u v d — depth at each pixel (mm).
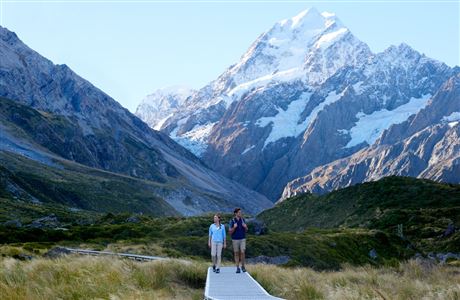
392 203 169125
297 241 93438
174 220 119625
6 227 91500
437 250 124312
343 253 97375
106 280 22000
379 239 110625
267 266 35125
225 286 24500
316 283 25875
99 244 79938
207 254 76250
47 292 19266
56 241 86125
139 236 92625
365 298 20844
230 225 30281
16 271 22594
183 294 23703
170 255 66875
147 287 22984
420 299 21938
